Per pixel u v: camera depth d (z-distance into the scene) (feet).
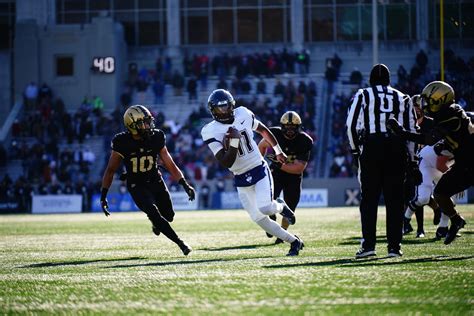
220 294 55.52
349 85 344.08
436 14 368.89
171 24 385.50
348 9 373.61
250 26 381.60
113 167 92.22
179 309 49.75
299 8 376.27
